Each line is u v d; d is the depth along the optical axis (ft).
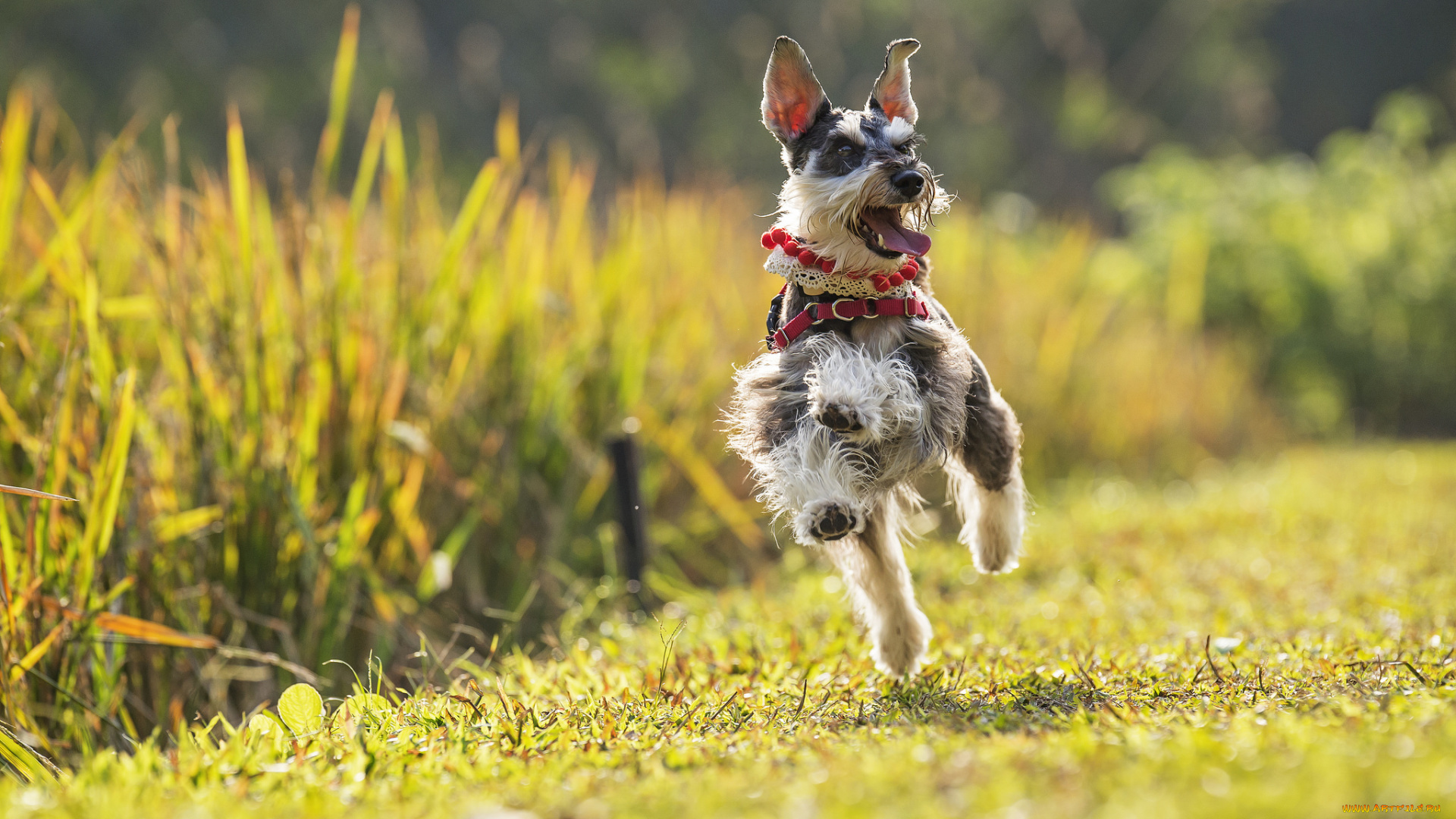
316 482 29.17
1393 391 84.38
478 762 16.97
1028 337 56.39
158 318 28.94
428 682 25.11
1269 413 74.23
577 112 112.06
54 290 29.63
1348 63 163.43
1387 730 15.14
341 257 30.60
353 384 29.91
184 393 28.09
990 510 23.67
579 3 116.06
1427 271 84.38
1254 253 83.97
